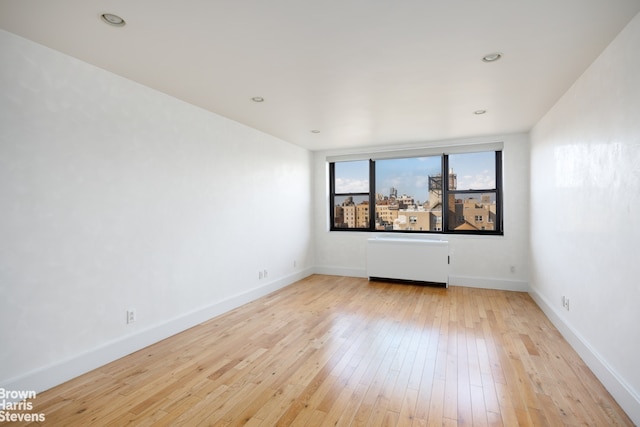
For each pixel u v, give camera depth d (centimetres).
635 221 193
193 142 351
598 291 243
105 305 266
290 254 549
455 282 527
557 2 175
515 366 259
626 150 203
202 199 364
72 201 243
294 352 287
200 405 210
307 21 194
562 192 324
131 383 236
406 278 532
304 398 218
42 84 225
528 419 195
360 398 217
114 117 272
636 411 186
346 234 608
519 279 490
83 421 194
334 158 616
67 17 189
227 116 394
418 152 554
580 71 266
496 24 197
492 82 288
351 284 540
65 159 239
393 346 299
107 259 268
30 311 219
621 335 209
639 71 187
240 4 176
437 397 218
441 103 344
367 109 365
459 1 174
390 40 216
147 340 299
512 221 491
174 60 247
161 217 315
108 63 253
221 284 392
